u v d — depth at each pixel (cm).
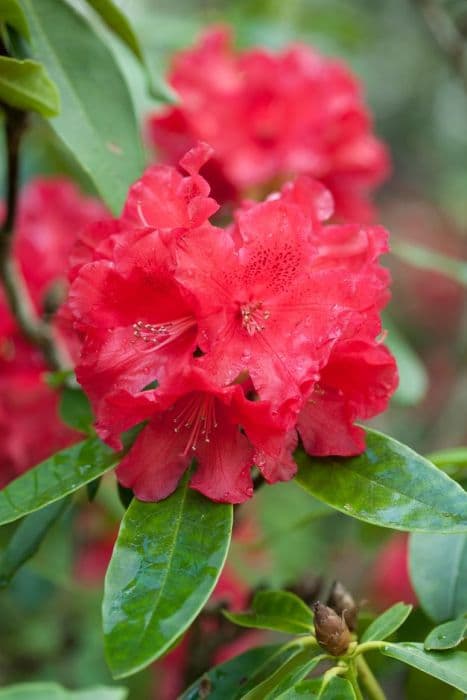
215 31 119
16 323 95
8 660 122
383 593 122
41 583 125
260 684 75
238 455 74
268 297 75
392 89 258
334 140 117
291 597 80
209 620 93
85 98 85
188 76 115
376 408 76
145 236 73
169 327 75
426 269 215
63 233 107
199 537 73
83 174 126
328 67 117
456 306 213
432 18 122
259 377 73
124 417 73
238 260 73
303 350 73
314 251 74
